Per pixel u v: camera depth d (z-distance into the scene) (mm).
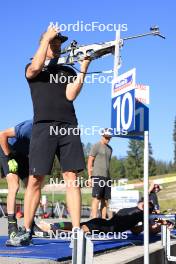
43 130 5254
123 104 4641
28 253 4645
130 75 4531
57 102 5270
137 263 5105
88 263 3336
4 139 6207
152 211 8234
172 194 38281
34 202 5609
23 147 6270
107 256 5059
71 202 5293
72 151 5285
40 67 5164
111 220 6879
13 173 6086
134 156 72188
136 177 70500
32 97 5355
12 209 5809
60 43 5359
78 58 5289
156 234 7828
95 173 9422
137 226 7543
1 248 5184
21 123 6312
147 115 4840
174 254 7250
